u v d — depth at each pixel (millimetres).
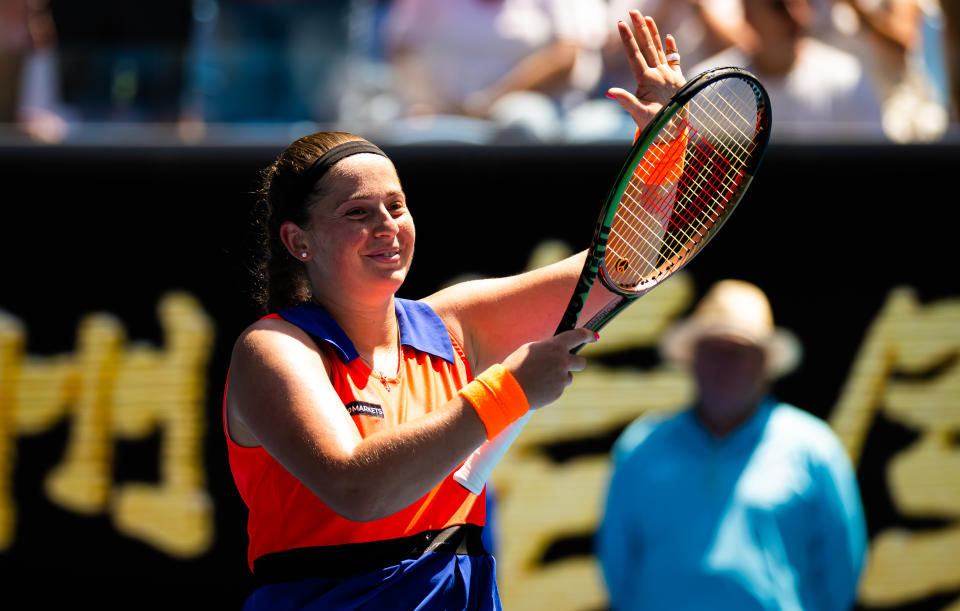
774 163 18891
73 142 17859
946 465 19078
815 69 19531
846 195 18922
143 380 17828
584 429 18547
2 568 17609
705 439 15078
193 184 17859
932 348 19016
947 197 18969
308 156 7395
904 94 20156
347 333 7473
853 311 18922
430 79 19000
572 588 18359
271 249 7762
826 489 14719
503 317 8312
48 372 17688
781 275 18797
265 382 6727
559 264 8484
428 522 7273
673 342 17828
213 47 18531
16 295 17641
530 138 18672
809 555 14750
